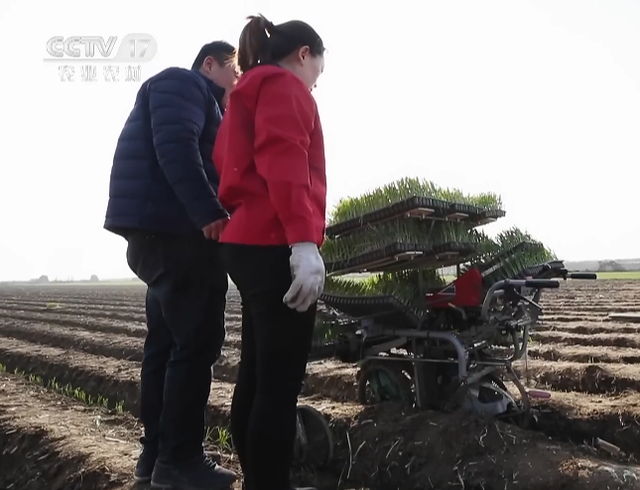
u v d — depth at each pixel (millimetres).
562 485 3121
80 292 43219
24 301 28500
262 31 2459
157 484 3145
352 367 6359
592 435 4137
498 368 3992
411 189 3596
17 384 7156
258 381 2385
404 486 3557
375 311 3801
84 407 5898
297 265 2109
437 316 3928
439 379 4012
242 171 2314
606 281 35625
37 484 4051
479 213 3863
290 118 2180
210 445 4406
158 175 3180
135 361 8586
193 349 3164
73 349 10070
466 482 3379
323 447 3832
